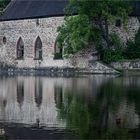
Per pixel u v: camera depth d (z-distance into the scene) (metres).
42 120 28.48
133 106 33.22
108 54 75.56
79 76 68.88
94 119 28.47
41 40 87.69
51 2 86.69
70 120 28.30
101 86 48.75
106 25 76.56
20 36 92.12
